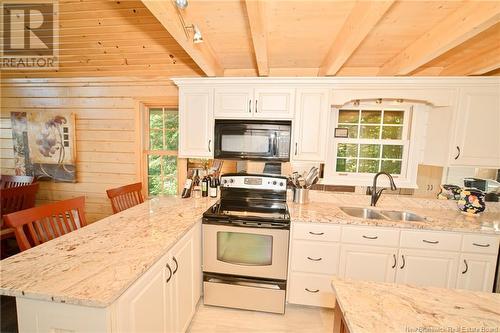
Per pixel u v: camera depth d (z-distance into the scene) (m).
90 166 3.13
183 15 1.54
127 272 1.05
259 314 2.01
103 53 2.44
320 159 2.24
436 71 2.37
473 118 2.04
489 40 1.80
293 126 2.25
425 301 0.86
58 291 0.91
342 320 0.87
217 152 2.33
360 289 0.93
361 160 2.51
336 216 2.03
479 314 0.79
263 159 2.26
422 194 2.41
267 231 1.92
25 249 1.31
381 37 1.86
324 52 2.16
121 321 0.98
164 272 1.34
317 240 1.98
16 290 0.92
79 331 0.93
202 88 2.33
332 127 2.51
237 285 1.99
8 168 3.31
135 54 2.45
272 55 2.24
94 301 0.87
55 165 3.17
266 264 1.96
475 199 2.08
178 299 1.55
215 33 1.88
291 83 2.21
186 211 2.04
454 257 1.86
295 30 1.80
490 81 1.98
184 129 2.39
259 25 1.44
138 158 3.02
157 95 2.91
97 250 1.27
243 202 2.43
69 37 2.18
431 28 1.71
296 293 2.04
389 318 0.76
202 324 1.89
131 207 2.22
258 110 2.27
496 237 1.81
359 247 1.95
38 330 0.96
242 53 2.24
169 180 3.11
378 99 2.27
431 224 1.89
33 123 3.14
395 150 2.46
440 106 2.14
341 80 2.14
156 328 1.27
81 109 3.06
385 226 1.91
